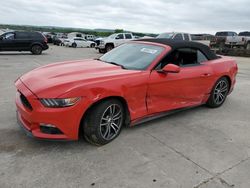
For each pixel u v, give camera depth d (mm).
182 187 2646
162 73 3863
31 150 3178
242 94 6668
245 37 23125
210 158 3254
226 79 5266
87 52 21547
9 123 3947
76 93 2992
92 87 3104
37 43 16953
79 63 4207
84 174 2760
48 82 3164
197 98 4695
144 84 3643
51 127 3000
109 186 2590
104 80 3270
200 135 3932
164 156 3229
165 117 4613
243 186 2723
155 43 4367
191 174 2877
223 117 4801
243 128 4312
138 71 3705
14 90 6055
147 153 3277
